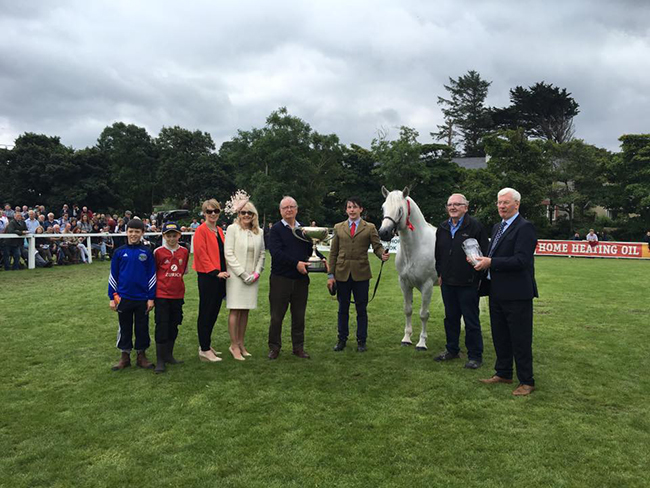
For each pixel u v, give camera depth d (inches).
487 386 156.7
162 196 1796.3
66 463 106.2
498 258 150.0
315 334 231.1
